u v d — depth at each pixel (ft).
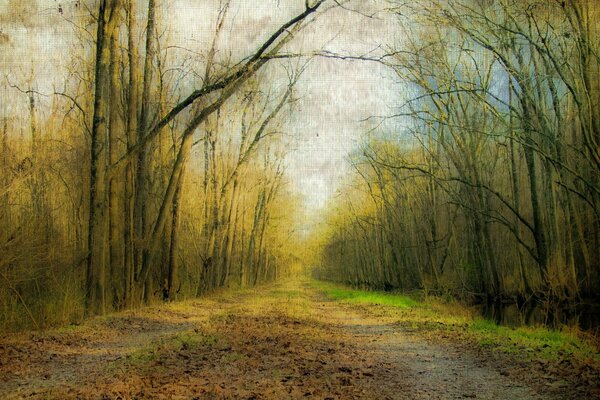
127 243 78.23
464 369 33.32
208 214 133.49
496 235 81.82
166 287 97.19
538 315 66.08
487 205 76.69
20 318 52.44
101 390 24.90
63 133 91.71
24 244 56.65
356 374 31.40
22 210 60.44
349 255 231.50
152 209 99.30
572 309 59.98
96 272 64.34
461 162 83.20
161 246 99.81
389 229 141.28
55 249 65.62
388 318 70.69
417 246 120.88
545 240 63.46
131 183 79.92
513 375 30.71
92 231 64.64
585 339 47.37
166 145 106.93
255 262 227.40
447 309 80.02
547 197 63.72
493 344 42.01
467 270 95.14
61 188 83.82
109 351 40.04
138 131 88.12
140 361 32.65
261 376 29.89
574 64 57.67
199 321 64.80
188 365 32.19
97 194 65.05
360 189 159.22
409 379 30.37
